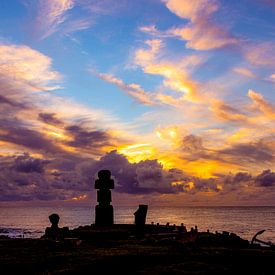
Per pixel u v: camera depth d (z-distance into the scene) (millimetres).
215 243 23219
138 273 14711
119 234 24641
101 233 24266
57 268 15758
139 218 26375
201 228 133750
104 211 26969
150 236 26016
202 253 18422
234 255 17922
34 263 16484
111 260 16891
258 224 166250
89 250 19719
